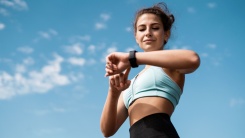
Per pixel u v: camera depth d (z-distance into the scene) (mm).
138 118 3068
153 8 3652
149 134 2887
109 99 3312
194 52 2779
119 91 3260
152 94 3127
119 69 2807
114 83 2934
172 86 3170
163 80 3178
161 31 3535
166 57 2736
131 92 3303
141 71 3539
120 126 3598
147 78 3223
